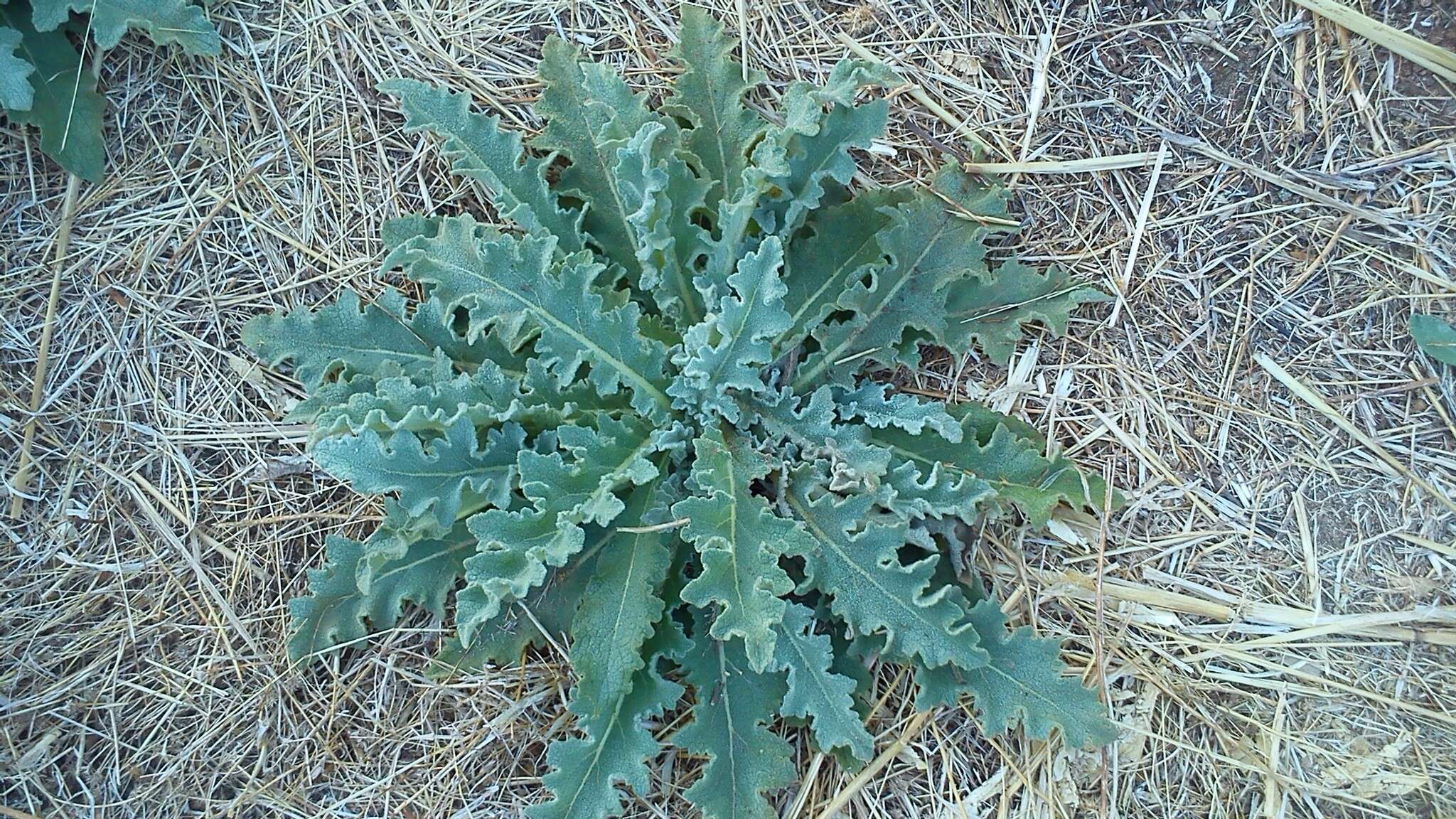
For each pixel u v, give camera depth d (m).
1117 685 0.60
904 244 0.60
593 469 0.53
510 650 0.58
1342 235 0.63
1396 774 0.59
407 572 0.57
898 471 0.57
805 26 0.65
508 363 0.60
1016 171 0.64
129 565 0.59
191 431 0.61
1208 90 0.64
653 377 0.57
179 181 0.62
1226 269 0.64
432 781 0.58
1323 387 0.62
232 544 0.60
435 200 0.63
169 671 0.59
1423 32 0.63
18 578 0.58
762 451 0.59
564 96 0.61
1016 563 0.61
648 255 0.56
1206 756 0.59
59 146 0.60
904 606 0.55
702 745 0.54
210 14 0.62
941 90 0.65
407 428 0.52
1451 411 0.61
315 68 0.63
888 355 0.60
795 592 0.59
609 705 0.53
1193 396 0.63
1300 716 0.60
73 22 0.61
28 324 0.60
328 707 0.58
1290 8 0.64
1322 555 0.61
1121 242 0.64
